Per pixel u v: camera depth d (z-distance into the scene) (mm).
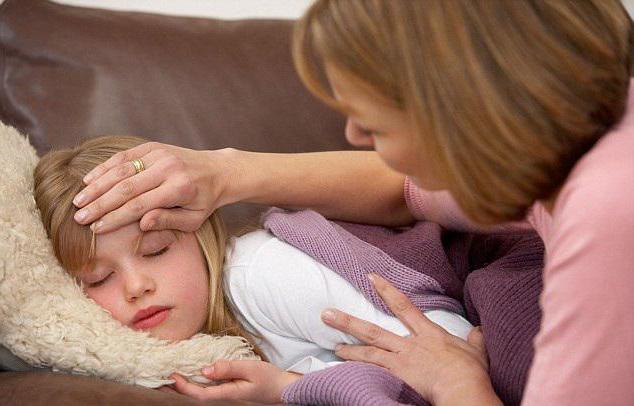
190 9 1822
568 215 649
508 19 656
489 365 1004
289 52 1402
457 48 655
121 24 1378
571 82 654
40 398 821
